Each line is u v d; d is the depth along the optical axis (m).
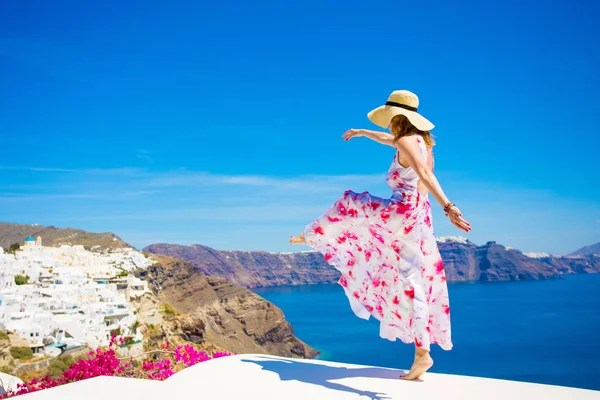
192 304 106.31
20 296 59.88
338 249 3.89
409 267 3.53
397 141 3.45
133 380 5.00
